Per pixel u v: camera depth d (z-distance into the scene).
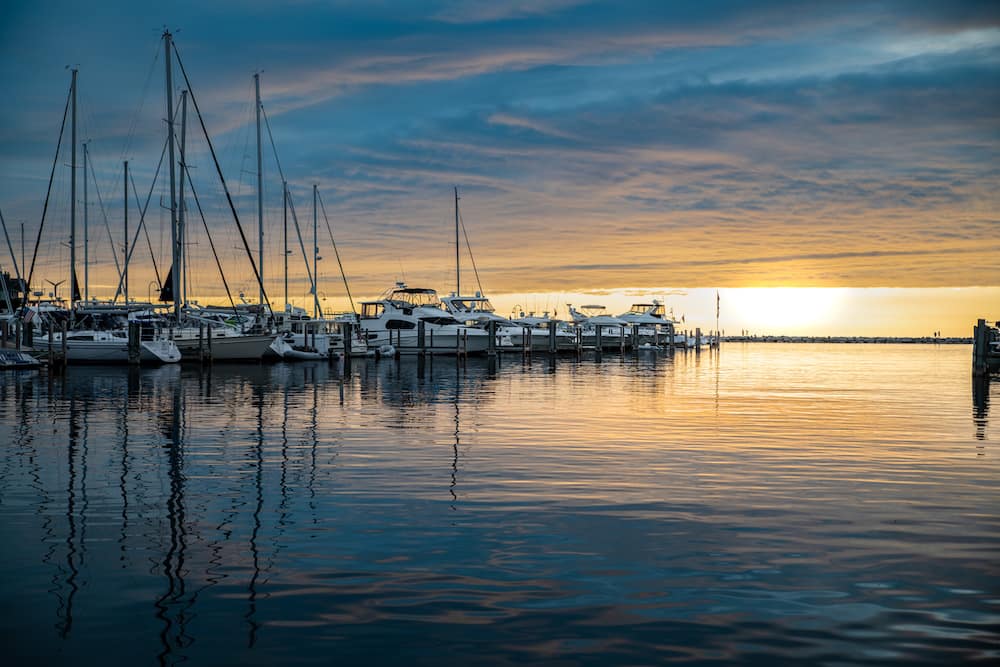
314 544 9.86
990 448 17.23
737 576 8.70
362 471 14.43
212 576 8.70
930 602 7.96
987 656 6.79
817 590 8.29
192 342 49.75
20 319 47.94
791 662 6.68
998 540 10.07
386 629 7.32
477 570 8.89
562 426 20.80
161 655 6.81
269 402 26.97
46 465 14.91
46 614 7.66
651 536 10.22
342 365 52.31
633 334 83.50
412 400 28.03
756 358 75.25
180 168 49.25
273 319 55.81
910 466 15.01
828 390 33.62
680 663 6.66
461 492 12.71
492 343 60.09
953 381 40.31
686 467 14.87
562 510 11.55
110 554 9.46
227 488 12.98
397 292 68.69
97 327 49.53
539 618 7.55
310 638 7.14
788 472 14.39
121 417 22.44
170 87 46.91
